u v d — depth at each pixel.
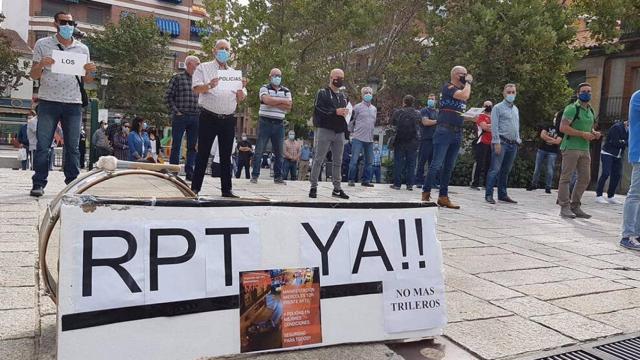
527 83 19.33
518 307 3.85
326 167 18.72
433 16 22.80
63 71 6.21
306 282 2.78
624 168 23.59
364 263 2.96
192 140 9.59
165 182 3.05
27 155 17.56
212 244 2.56
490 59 19.80
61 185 7.72
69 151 6.61
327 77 28.28
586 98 8.11
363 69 30.31
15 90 41.16
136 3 47.00
